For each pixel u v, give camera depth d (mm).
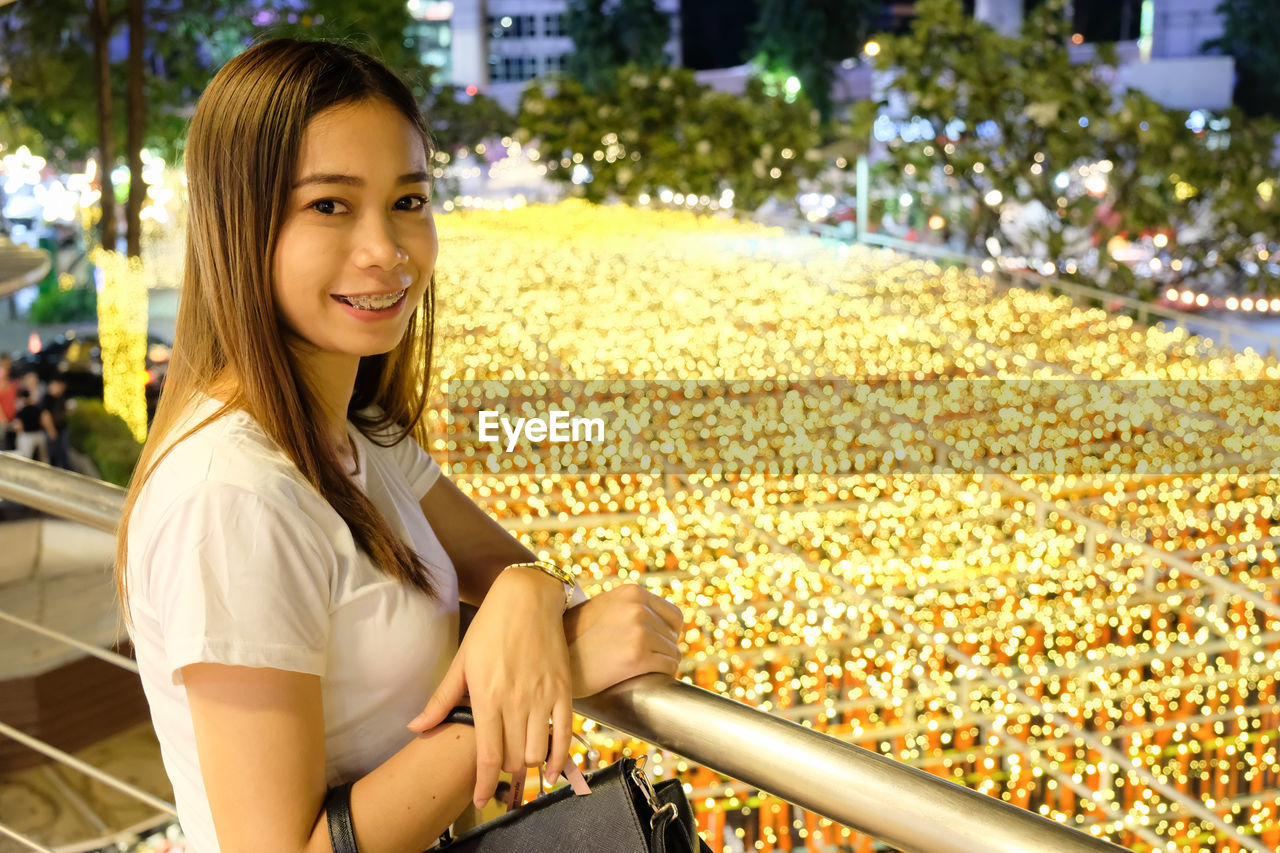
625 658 983
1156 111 10492
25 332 10367
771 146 11719
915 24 10906
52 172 9062
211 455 957
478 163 11609
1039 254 11180
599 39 16234
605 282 9641
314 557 957
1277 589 5070
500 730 955
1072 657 4438
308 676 934
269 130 992
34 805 3211
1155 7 16281
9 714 3316
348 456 1172
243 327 1003
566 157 11469
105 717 3508
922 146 10992
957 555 4828
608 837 930
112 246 8156
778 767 870
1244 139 10664
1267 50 15633
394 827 924
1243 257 10992
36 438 7227
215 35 8805
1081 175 10875
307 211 1010
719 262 10477
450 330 7805
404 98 1054
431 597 1063
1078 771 4109
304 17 8633
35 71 8453
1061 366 7664
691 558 4734
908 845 809
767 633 4328
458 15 18891
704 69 20359
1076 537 4996
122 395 7816
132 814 3174
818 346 8000
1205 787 4324
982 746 4449
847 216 12336
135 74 8195
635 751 3770
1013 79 10695
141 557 960
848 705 4062
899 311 9180
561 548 4551
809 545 5016
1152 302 10922
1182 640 4547
